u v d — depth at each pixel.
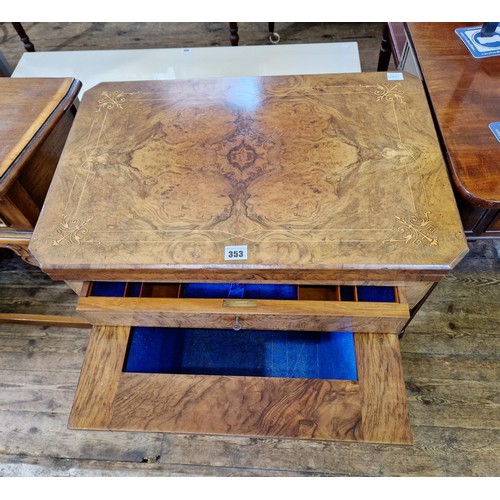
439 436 1.09
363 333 0.90
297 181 0.90
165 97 1.08
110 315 0.89
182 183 0.92
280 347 1.05
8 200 0.94
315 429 0.79
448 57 1.08
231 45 1.83
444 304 1.27
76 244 0.86
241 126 1.01
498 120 0.95
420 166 0.90
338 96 1.04
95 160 0.97
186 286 1.05
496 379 1.15
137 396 0.84
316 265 0.80
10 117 1.02
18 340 1.29
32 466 1.11
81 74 1.60
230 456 1.10
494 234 1.01
